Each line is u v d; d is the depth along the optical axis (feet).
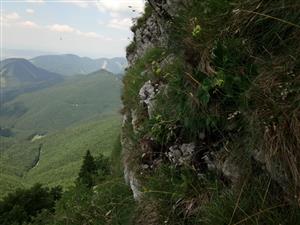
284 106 10.77
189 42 15.90
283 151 10.34
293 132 10.18
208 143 15.25
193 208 14.03
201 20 15.80
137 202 19.06
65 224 23.82
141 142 20.39
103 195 24.08
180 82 16.11
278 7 12.65
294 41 12.06
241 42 13.66
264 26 13.23
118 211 21.08
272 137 10.66
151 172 18.58
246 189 12.03
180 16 17.87
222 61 13.83
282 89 11.15
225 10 15.06
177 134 17.33
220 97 13.88
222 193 12.89
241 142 12.88
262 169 12.02
